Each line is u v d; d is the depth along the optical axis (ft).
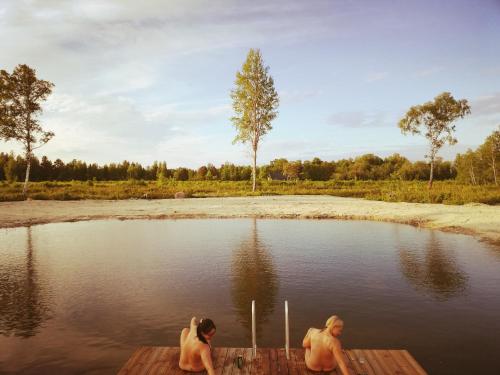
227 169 317.83
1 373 18.58
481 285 32.60
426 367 19.06
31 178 275.39
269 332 23.18
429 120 143.02
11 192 135.95
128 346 21.43
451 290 31.35
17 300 29.32
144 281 34.30
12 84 125.59
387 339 22.25
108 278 35.24
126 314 26.32
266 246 50.03
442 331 23.32
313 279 34.78
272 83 156.35
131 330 23.63
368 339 22.25
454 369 18.84
